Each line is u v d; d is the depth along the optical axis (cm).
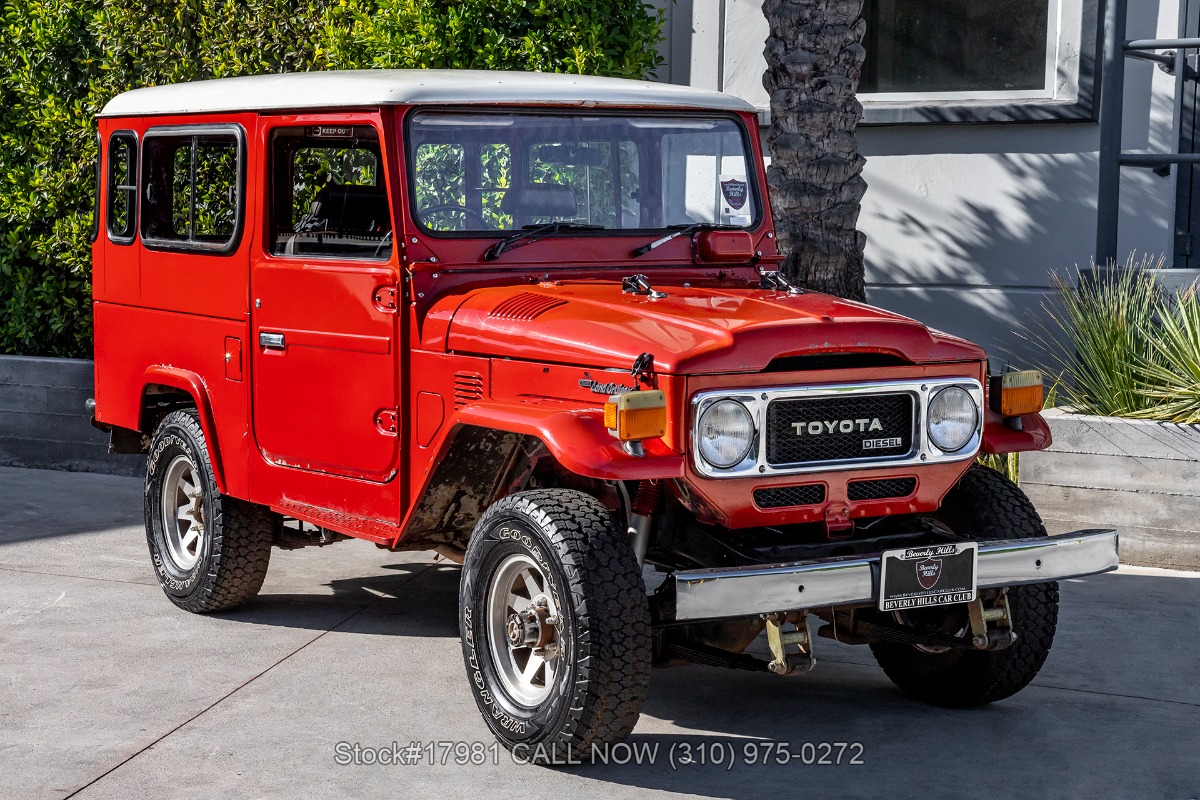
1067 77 877
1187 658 550
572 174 520
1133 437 676
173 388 638
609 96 520
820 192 730
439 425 477
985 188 904
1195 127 901
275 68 852
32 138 907
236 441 570
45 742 455
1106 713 491
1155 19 870
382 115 489
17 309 938
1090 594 636
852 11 728
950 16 924
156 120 606
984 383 466
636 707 420
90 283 921
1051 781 430
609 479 418
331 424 521
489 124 503
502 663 453
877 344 440
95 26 880
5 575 666
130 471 905
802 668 434
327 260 516
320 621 603
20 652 550
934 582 431
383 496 503
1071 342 878
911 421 448
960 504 494
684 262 532
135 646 561
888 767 441
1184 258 897
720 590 404
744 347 420
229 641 570
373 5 834
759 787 424
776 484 429
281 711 488
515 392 452
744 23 953
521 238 502
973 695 493
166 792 416
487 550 448
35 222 930
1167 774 435
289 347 536
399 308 487
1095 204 878
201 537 602
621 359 419
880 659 521
